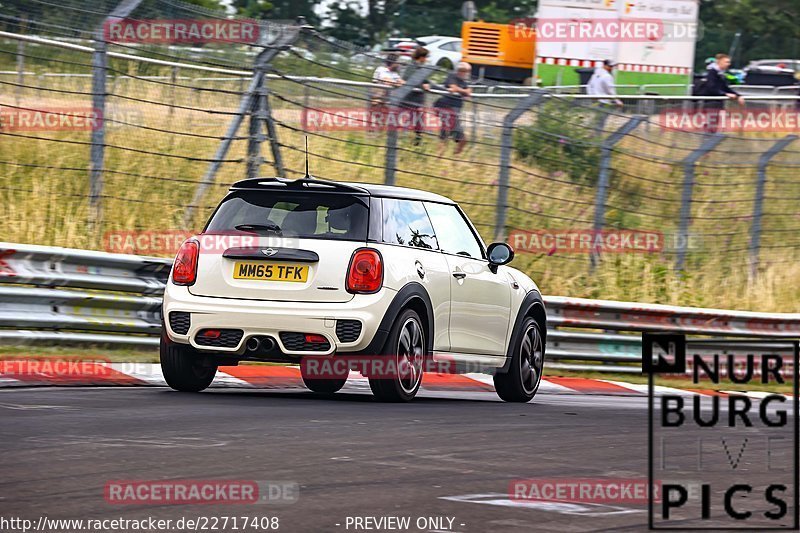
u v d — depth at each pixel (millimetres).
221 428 24469
